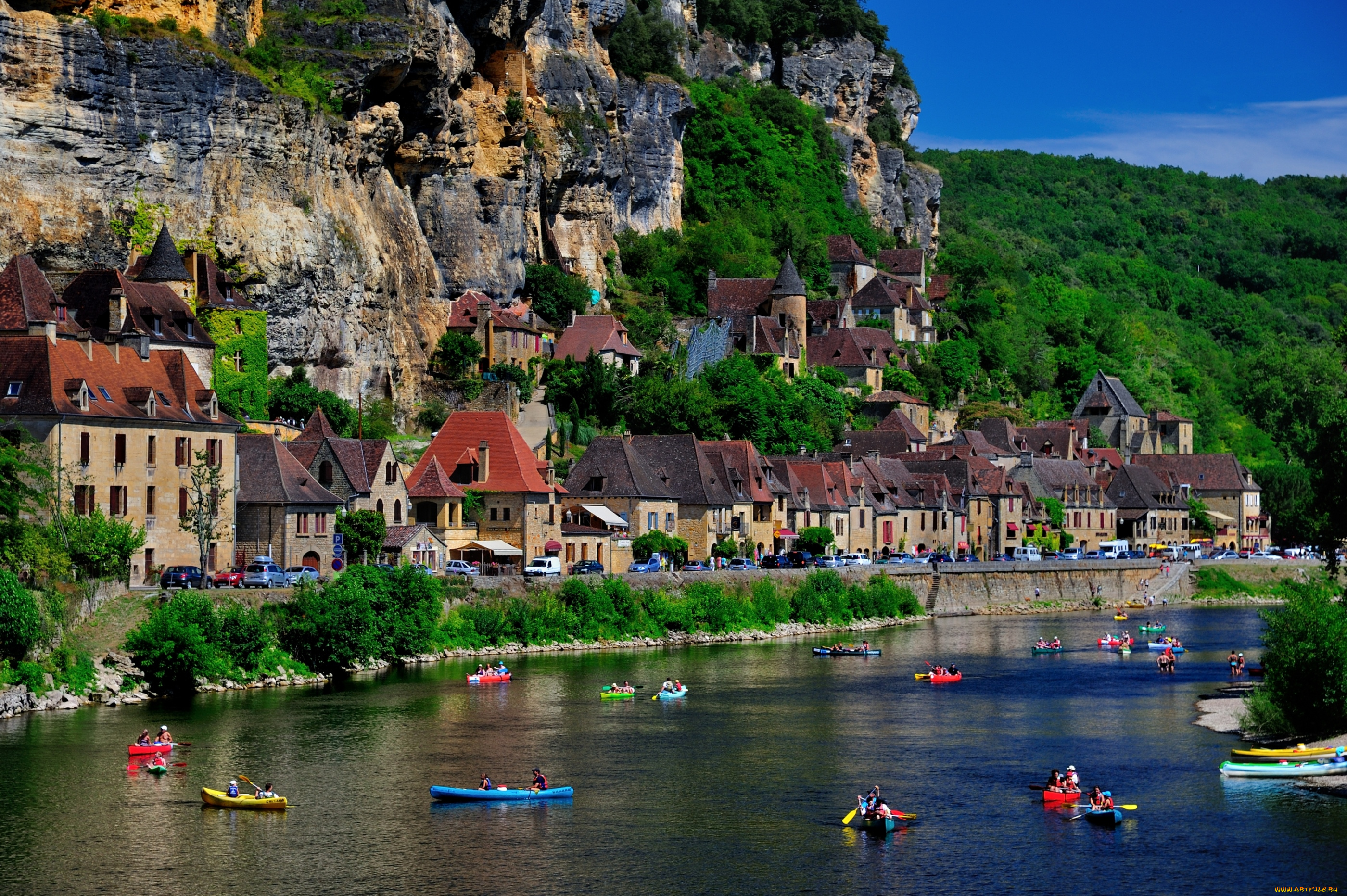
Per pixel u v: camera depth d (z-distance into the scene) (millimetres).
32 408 110562
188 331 141750
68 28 137875
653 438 177000
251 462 131125
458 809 82312
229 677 110812
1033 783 88375
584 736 100250
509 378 187500
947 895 69625
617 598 145250
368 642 120625
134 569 117312
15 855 73688
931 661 138125
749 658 136875
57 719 98250
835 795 85875
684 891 70125
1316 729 97625
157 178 144000
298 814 81062
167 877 71062
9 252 133875
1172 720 107750
